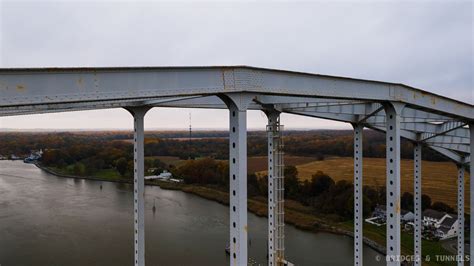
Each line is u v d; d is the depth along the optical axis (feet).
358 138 79.25
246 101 46.68
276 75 48.98
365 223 184.44
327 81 54.65
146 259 129.90
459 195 102.17
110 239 149.07
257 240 154.92
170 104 62.08
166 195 262.47
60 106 54.80
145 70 39.55
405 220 188.34
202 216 194.70
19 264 122.11
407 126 81.56
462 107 75.61
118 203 221.05
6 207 202.49
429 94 68.44
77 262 124.26
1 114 50.49
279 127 70.85
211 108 66.74
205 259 130.72
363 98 58.95
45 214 188.14
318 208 212.02
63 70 34.01
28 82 32.45
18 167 442.91
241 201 45.34
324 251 143.95
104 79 36.91
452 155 99.55
